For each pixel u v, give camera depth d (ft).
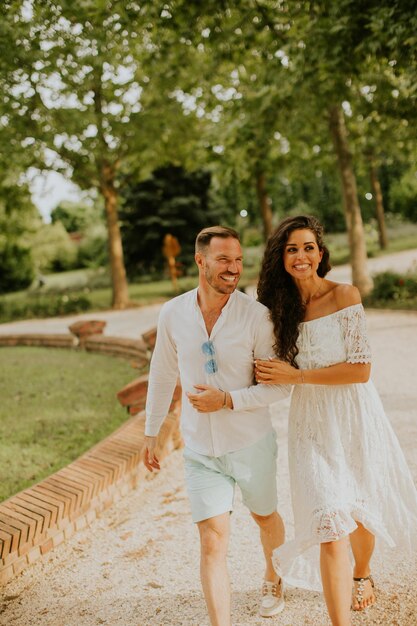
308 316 7.31
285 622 7.60
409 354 23.54
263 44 32.27
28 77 42.42
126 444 12.86
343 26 23.13
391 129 40.68
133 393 15.92
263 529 7.75
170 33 27.68
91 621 8.09
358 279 43.16
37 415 18.93
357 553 7.57
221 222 90.79
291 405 7.46
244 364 7.20
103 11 26.02
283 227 7.27
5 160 50.83
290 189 127.24
